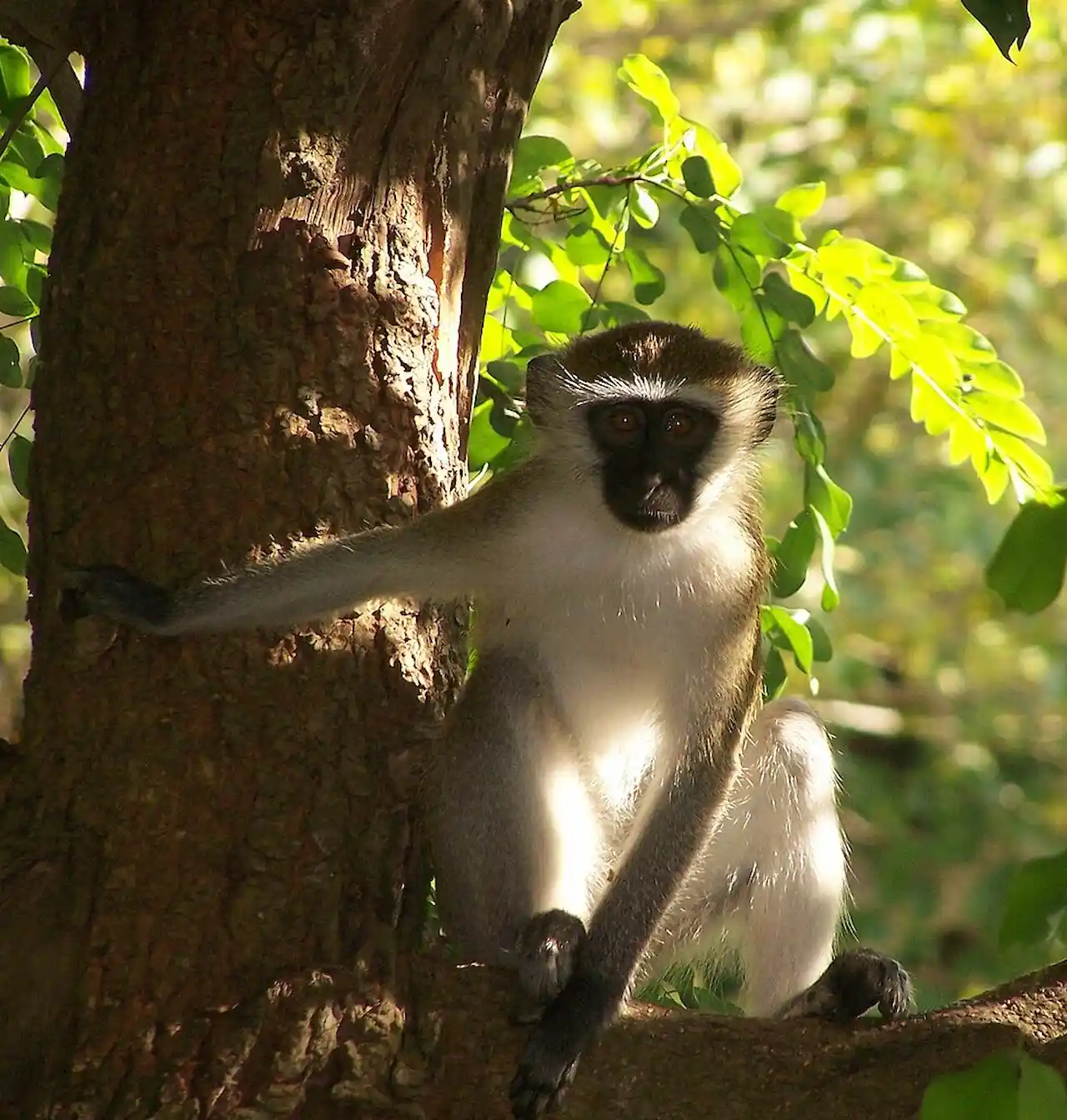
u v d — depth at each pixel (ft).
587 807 33.76
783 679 37.32
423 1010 24.72
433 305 28.22
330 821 25.45
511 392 37.88
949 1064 24.81
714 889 34.63
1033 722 84.38
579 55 79.61
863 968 28.22
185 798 24.98
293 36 26.96
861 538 81.66
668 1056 25.08
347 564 26.32
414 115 27.71
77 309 26.81
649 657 32.22
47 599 26.61
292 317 26.63
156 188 26.68
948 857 80.64
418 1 27.32
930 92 76.84
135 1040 23.52
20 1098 23.47
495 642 32.27
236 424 26.32
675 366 32.55
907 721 84.28
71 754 25.36
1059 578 20.70
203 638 25.86
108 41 27.73
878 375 80.94
